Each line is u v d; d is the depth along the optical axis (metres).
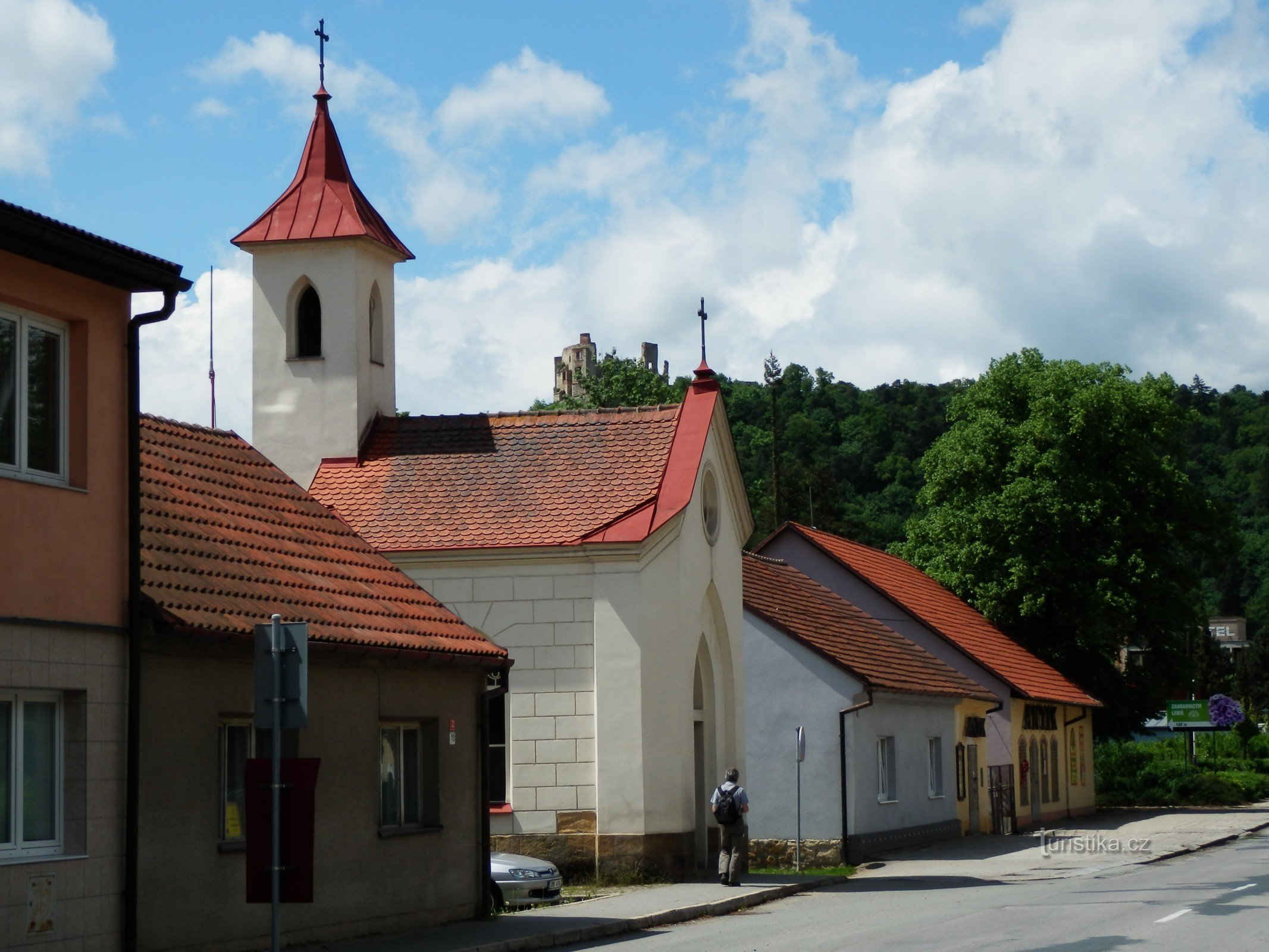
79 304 13.78
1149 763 60.75
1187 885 22.95
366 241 28.33
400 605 19.27
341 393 28.00
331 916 16.67
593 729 24.66
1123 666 57.56
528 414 27.91
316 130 29.91
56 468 13.63
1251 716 100.94
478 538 25.33
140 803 14.09
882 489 109.00
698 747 27.61
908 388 120.88
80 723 13.50
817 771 31.95
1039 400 53.38
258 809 12.95
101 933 13.48
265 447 28.17
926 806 36.16
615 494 25.84
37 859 12.98
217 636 14.80
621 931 18.67
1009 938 15.92
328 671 16.95
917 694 34.66
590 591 24.89
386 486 26.95
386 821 18.33
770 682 32.56
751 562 36.75
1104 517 52.22
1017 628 53.47
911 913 19.58
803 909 21.20
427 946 16.39
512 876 21.58
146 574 14.98
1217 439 142.88
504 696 25.06
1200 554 54.12
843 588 43.28
